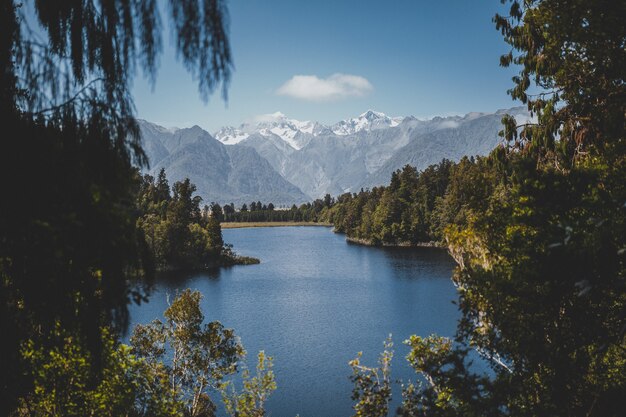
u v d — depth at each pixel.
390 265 98.19
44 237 4.01
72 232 4.03
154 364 22.95
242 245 146.12
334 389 36.53
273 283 81.06
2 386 5.19
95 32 4.68
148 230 96.31
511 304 9.02
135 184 4.64
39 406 10.58
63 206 3.99
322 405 33.91
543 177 7.89
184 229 100.19
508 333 8.93
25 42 4.50
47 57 4.59
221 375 25.95
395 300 65.31
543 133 13.20
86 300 4.52
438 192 143.75
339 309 61.44
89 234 4.05
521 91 13.74
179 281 84.25
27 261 4.38
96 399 11.43
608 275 6.45
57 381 10.39
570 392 8.46
